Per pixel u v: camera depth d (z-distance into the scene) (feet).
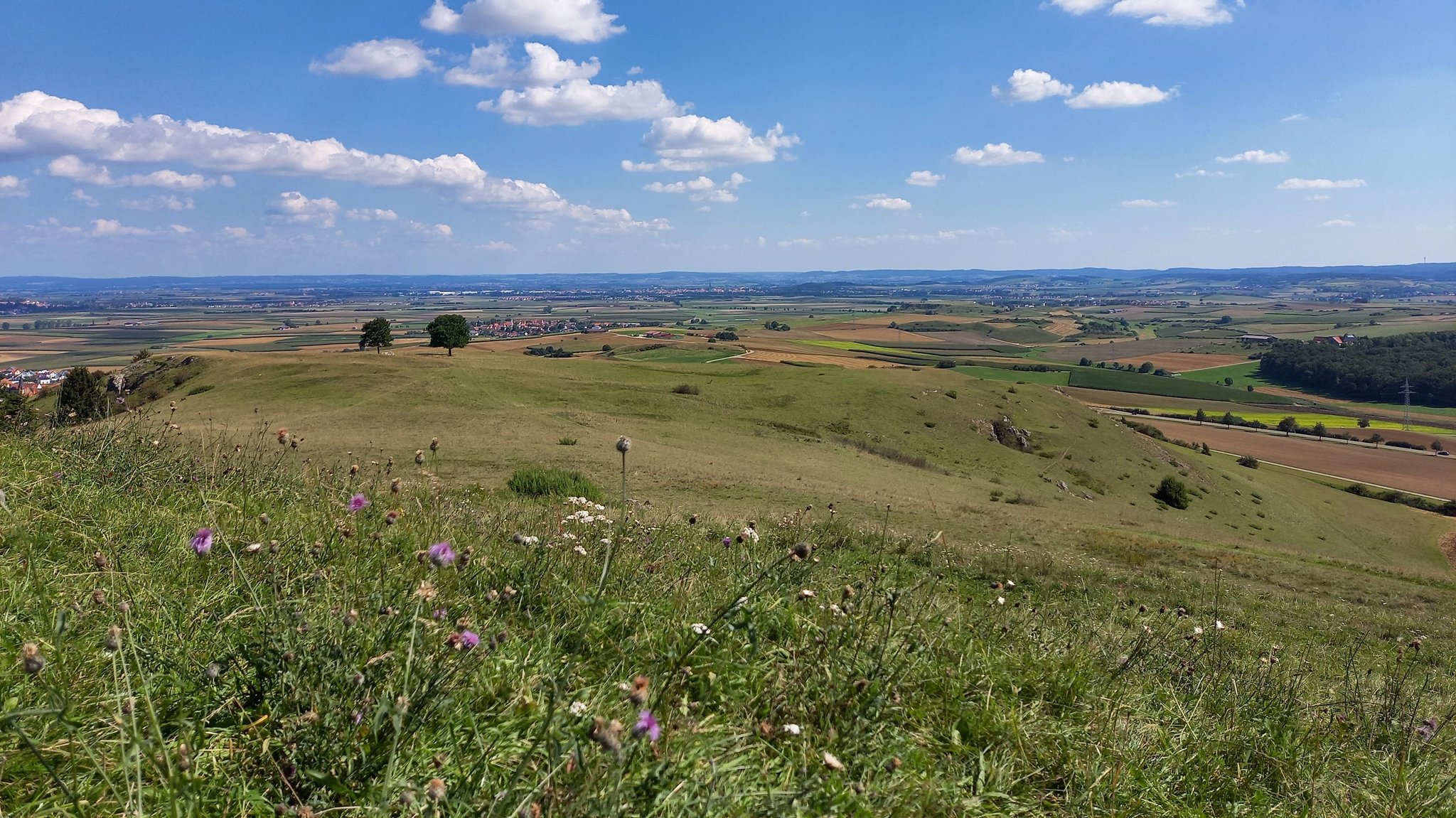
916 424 221.05
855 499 101.86
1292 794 11.72
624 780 7.54
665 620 13.25
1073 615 31.48
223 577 12.84
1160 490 197.77
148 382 193.88
